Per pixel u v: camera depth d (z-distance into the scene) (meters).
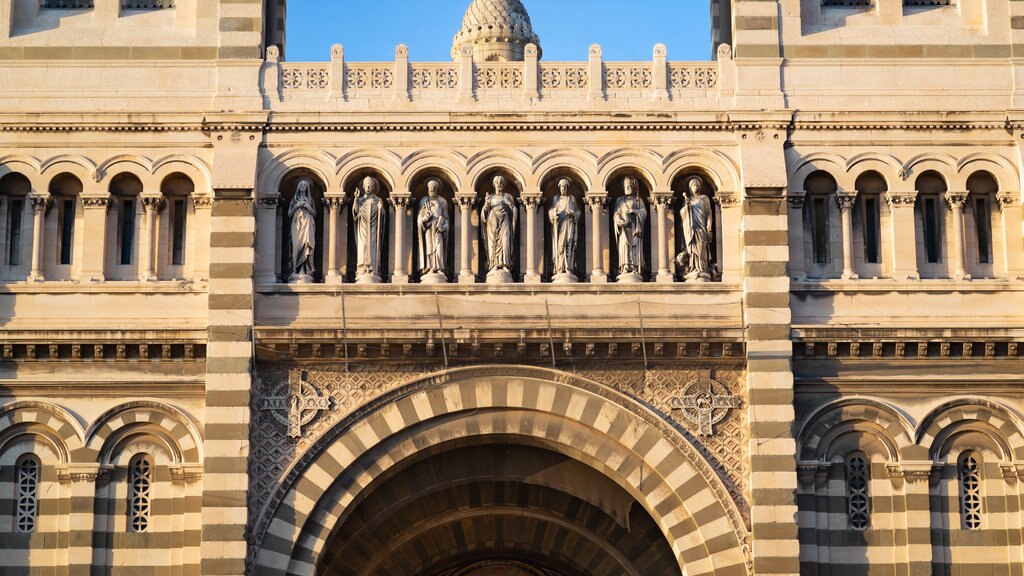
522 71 60.12
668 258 58.81
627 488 58.03
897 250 58.72
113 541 56.91
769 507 56.28
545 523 65.38
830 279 58.53
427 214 58.81
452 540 66.12
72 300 58.31
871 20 60.94
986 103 59.72
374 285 58.06
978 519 57.19
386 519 60.78
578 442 57.81
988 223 59.47
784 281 57.78
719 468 57.16
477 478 59.53
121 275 59.03
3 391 57.59
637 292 58.12
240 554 55.75
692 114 59.31
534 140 59.47
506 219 58.81
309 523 56.84
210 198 58.97
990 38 60.47
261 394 57.44
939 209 59.50
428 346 57.44
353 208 59.16
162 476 57.38
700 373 57.84
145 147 59.41
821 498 57.19
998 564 56.84
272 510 56.59
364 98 59.69
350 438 57.31
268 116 59.25
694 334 57.44
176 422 57.62
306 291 58.06
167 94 59.78
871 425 57.66
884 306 58.25
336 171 59.19
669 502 57.38
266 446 57.09
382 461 57.44
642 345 57.50
